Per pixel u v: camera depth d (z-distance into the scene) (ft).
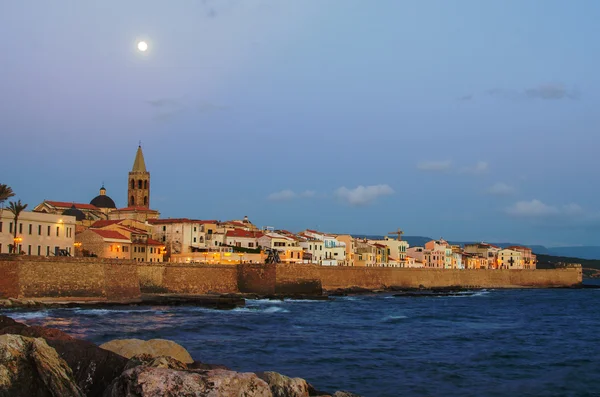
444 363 206.28
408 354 223.30
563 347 249.55
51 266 370.53
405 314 394.32
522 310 451.94
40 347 89.30
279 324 313.94
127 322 295.28
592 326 336.49
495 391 168.04
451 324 334.44
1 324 116.47
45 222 479.82
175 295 456.04
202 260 638.12
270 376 101.24
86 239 551.59
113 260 409.49
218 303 402.52
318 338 261.85
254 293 526.16
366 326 314.14
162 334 256.11
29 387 86.17
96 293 393.91
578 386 176.35
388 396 159.02
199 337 252.83
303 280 549.95
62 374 88.63
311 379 175.94
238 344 236.02
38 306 342.03
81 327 267.39
